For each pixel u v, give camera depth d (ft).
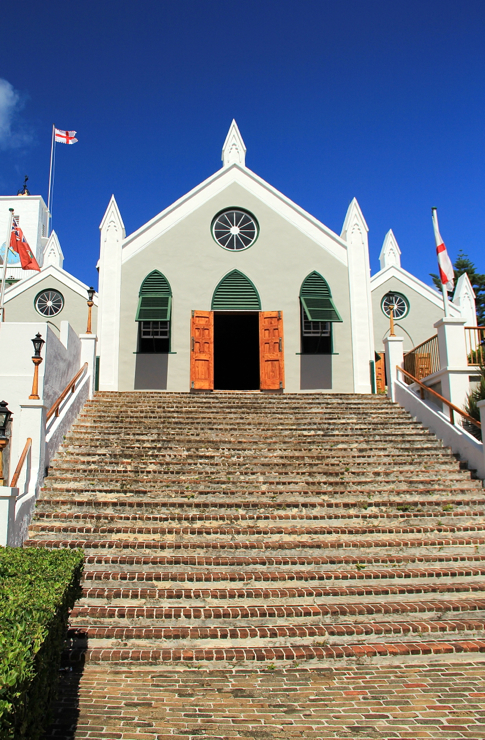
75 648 18.03
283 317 54.03
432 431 38.47
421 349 44.29
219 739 13.39
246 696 15.69
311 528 25.84
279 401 45.14
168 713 14.56
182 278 54.03
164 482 29.27
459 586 22.27
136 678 16.63
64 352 37.60
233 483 29.58
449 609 20.67
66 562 15.19
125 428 37.29
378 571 23.13
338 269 55.72
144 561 22.75
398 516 27.22
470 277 127.03
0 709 7.09
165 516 25.99
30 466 28.17
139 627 19.08
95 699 15.17
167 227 54.95
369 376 53.78
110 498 27.86
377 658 18.13
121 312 52.75
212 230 55.36
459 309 75.05
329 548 24.52
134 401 43.42
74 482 28.89
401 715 14.75
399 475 31.68
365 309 54.90
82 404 41.16
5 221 117.70
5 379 31.99
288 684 16.49
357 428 39.01
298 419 40.42
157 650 17.90
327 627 19.21
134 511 26.73
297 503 27.55
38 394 31.45
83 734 13.33
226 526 26.08
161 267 54.03
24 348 32.50
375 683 16.65
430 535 26.40
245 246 55.47
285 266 55.21
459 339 38.55
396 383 46.42
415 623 19.81
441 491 29.58
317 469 31.81
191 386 51.08
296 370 53.42
